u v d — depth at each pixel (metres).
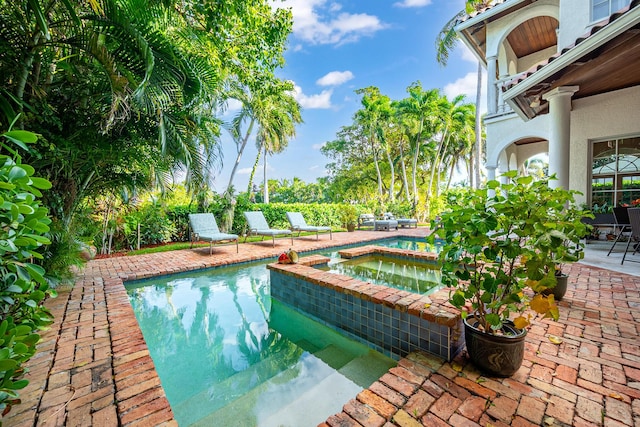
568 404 1.52
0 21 2.78
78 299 3.28
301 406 1.87
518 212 1.66
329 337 2.94
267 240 8.76
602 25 3.18
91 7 2.87
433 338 2.12
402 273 4.97
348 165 23.59
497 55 8.08
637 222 3.92
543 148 9.55
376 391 1.67
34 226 1.33
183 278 4.99
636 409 1.47
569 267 4.11
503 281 1.72
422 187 23.92
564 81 4.21
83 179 4.38
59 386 1.70
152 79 3.28
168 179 5.16
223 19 4.17
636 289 3.21
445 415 1.47
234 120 12.02
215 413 1.83
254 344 2.80
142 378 1.78
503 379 1.75
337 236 9.71
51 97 3.56
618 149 5.39
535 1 7.25
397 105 17.16
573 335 2.23
